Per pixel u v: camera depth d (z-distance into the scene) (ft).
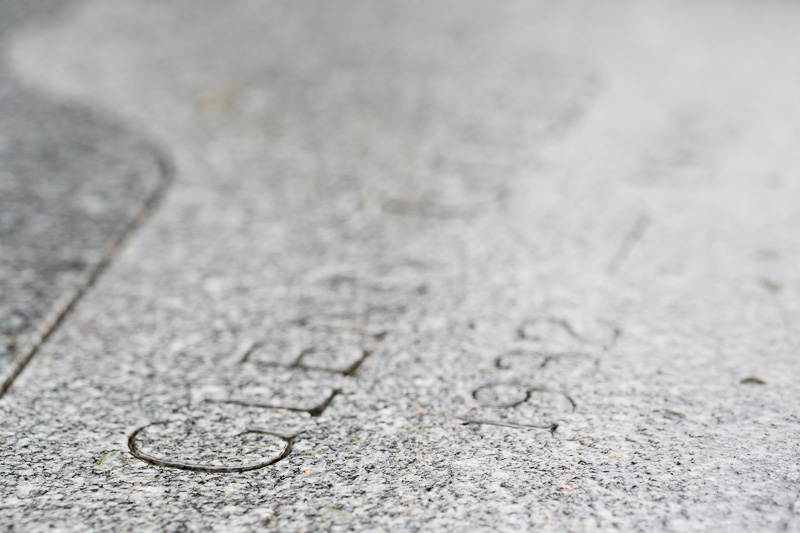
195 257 9.28
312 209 10.41
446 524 5.41
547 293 8.46
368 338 7.76
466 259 9.20
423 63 15.70
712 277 8.70
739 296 8.32
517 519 5.43
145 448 6.28
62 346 7.68
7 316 8.04
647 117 13.16
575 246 9.41
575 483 5.77
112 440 6.38
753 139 12.30
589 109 13.50
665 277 8.73
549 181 11.09
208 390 7.01
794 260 8.98
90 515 5.56
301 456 6.16
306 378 7.16
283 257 9.29
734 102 13.74
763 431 6.28
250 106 13.69
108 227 9.82
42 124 12.62
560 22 18.20
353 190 10.93
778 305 8.13
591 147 12.11
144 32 17.25
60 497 5.74
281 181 11.19
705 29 17.75
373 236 9.75
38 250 9.25
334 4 19.62
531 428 6.42
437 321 8.02
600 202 10.48
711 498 5.56
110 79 14.61
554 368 7.23
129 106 13.51
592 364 7.27
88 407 6.79
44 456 6.19
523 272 8.89
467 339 7.70
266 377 7.19
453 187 10.98
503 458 6.07
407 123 13.04
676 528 5.30
